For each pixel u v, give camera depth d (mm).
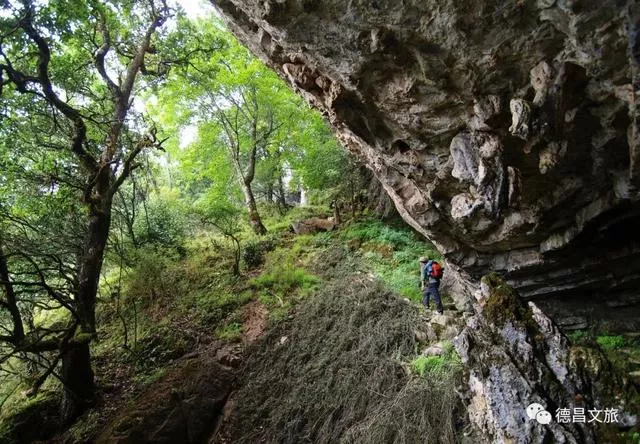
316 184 15672
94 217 8656
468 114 4816
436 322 7797
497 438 3914
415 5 3781
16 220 8500
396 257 11477
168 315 11078
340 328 8570
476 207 5547
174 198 16906
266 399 7766
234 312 10609
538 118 3982
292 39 4754
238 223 16672
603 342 6062
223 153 16094
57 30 7223
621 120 4023
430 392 5934
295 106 15492
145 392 8203
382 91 5133
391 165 6723
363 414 6480
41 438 8000
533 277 6848
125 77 10922
